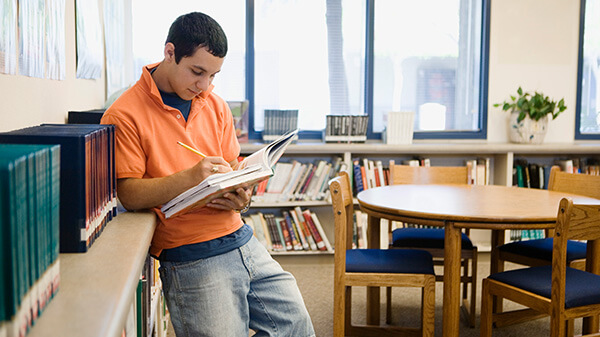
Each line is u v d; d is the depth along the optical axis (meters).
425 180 3.71
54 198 0.87
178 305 1.67
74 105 2.50
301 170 4.37
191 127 1.65
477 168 4.59
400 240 3.42
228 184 1.45
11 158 0.71
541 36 4.77
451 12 4.78
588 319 2.77
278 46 4.68
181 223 1.62
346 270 2.70
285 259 4.53
